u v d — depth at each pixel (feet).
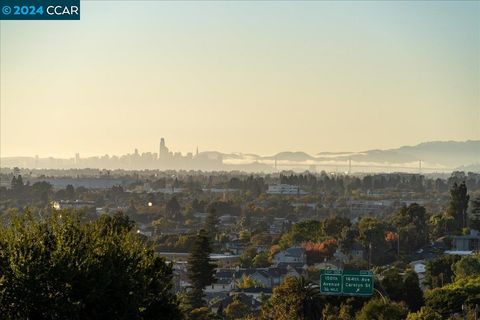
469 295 375.45
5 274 140.97
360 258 634.02
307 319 286.25
